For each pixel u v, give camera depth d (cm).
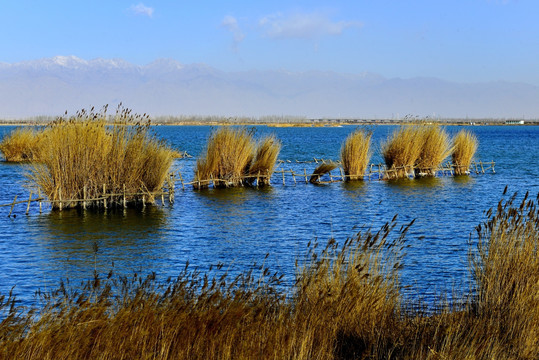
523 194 2817
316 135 13888
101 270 1362
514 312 753
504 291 801
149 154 2425
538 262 824
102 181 2320
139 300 703
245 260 1451
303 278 814
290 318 712
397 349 679
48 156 2297
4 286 1215
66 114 2327
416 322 775
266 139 3231
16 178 3409
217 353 626
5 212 2202
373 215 2184
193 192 2875
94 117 2367
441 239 1678
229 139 3075
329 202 2534
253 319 688
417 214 2198
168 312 684
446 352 639
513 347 698
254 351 622
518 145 8706
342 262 842
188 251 1571
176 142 8844
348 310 739
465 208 2353
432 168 3650
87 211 2238
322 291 748
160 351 621
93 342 622
